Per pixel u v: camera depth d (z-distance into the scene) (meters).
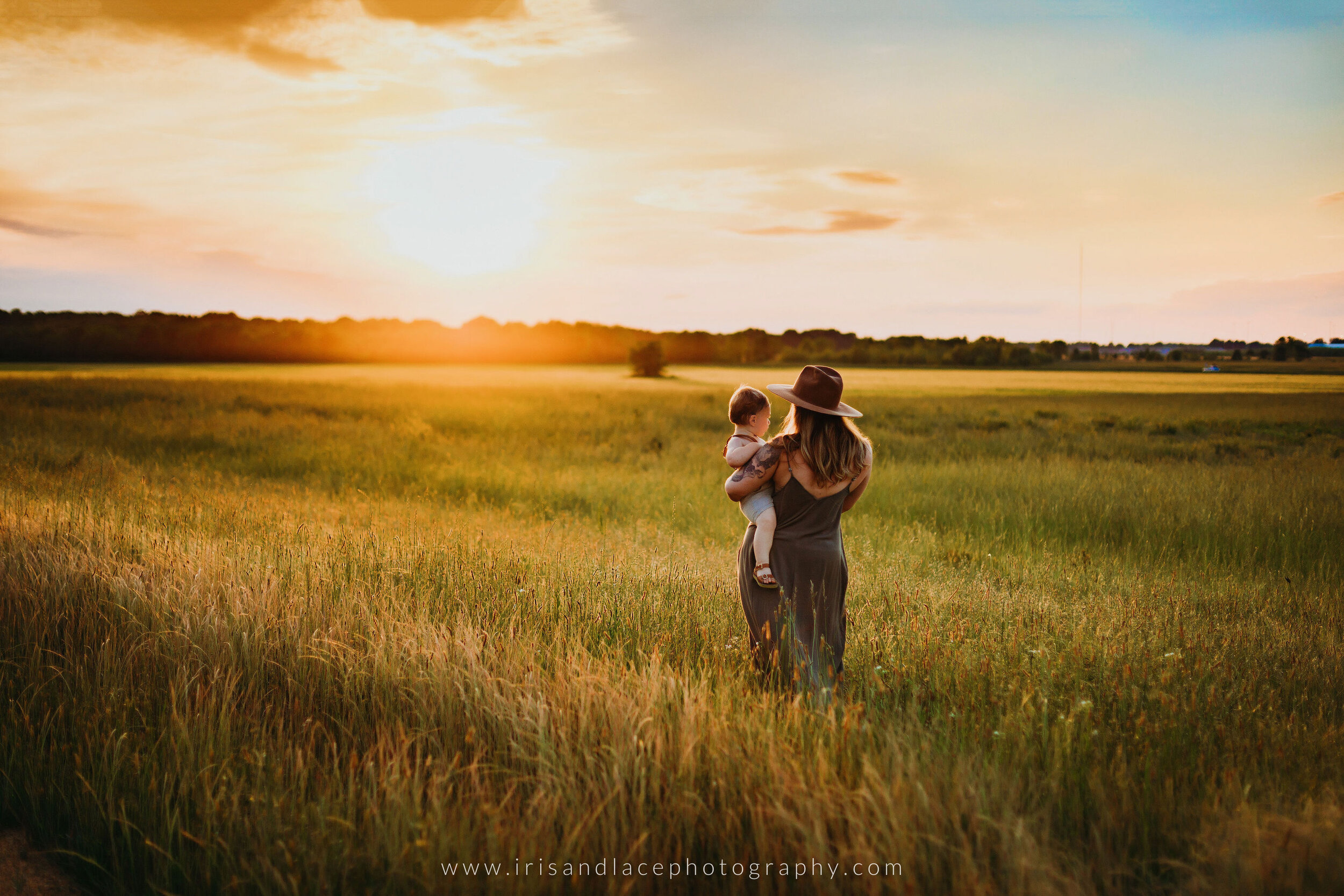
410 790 2.23
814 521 3.22
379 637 3.30
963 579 5.77
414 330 161.12
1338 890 1.79
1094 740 2.59
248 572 4.28
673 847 2.08
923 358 139.38
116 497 6.86
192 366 91.12
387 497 9.83
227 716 2.64
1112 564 6.76
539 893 1.90
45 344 108.00
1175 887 1.99
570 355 147.25
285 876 1.99
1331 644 4.07
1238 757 2.56
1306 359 131.75
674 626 3.86
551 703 2.67
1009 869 1.87
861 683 3.26
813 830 1.96
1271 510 8.23
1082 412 29.72
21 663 3.15
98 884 2.18
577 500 10.27
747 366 133.00
